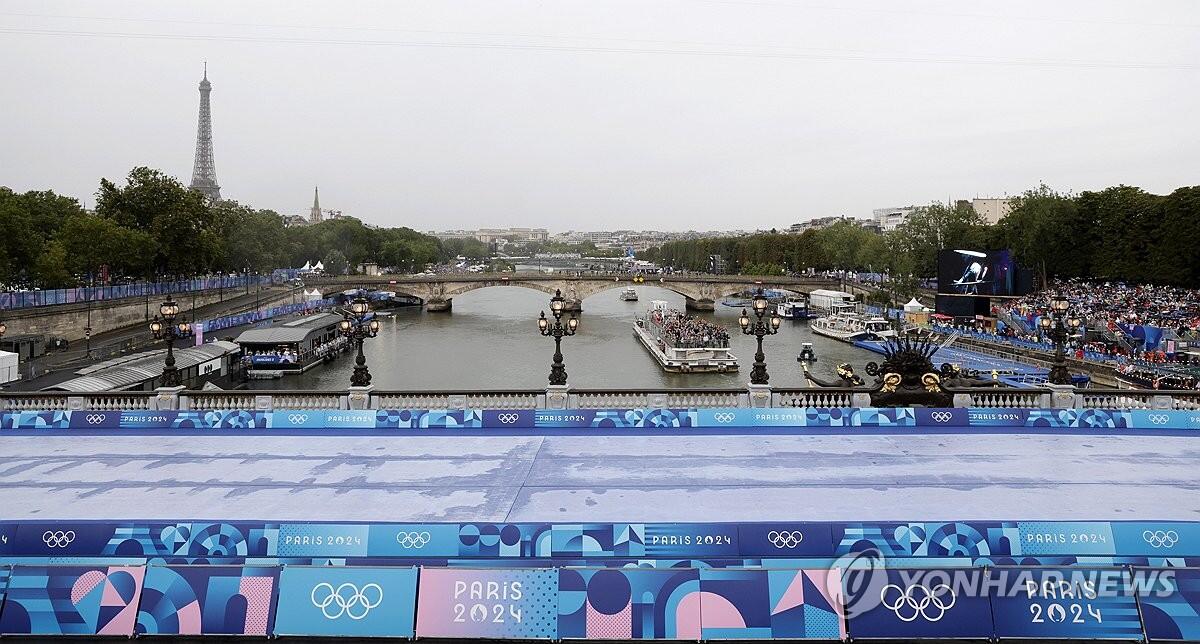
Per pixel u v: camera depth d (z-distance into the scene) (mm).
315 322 114312
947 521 19656
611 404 36625
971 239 161500
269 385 90375
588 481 25312
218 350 85375
